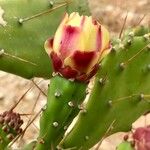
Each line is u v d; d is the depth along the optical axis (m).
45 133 0.30
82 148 0.31
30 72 0.34
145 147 0.26
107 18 1.13
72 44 0.28
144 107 0.32
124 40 0.31
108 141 0.78
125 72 0.31
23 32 0.34
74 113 0.30
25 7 0.34
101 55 0.28
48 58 0.34
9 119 0.33
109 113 0.31
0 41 0.34
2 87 0.91
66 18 0.28
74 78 0.29
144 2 1.18
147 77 0.32
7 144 0.33
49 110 0.30
